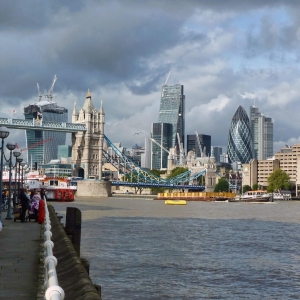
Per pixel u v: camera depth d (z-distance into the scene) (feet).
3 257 104.27
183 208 640.17
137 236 268.82
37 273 87.40
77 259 80.79
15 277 84.07
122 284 149.07
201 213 520.42
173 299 134.00
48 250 62.90
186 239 260.83
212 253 212.02
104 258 191.31
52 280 46.93
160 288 145.28
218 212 549.54
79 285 62.28
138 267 174.91
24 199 196.13
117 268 172.24
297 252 218.79
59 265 82.94
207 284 151.94
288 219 436.76
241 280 158.71
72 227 132.05
